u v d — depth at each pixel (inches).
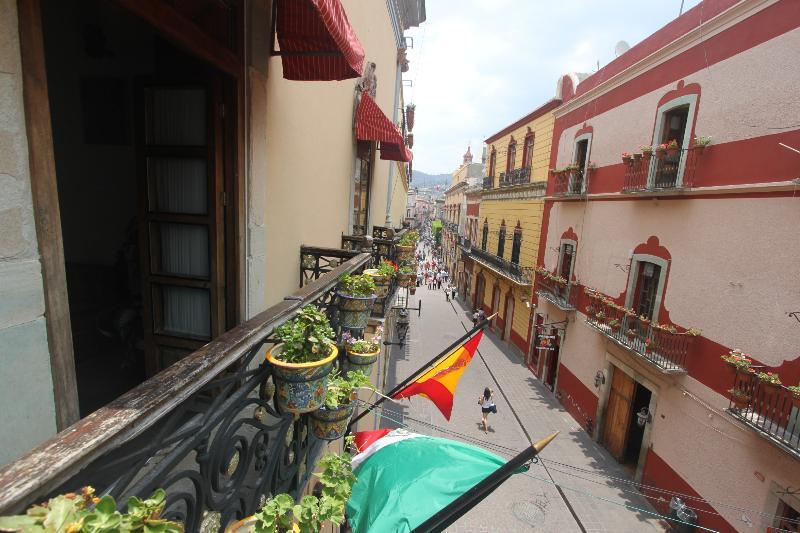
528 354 650.8
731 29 278.8
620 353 392.5
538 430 450.0
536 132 661.9
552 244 576.7
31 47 50.3
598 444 423.2
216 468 63.4
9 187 49.0
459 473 136.9
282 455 88.3
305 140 170.1
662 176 343.3
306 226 178.7
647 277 370.9
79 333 153.6
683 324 312.7
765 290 244.7
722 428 270.1
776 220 240.2
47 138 53.3
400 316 737.6
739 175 268.2
